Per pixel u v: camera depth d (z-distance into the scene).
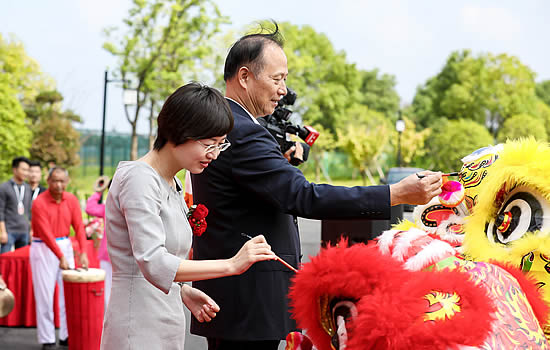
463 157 2.82
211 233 2.90
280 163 2.72
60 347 6.09
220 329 2.86
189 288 2.64
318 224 17.97
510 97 61.44
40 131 28.42
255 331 2.82
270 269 2.84
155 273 2.18
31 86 38.25
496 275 2.15
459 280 1.94
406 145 45.25
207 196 2.88
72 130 28.78
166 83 30.97
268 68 2.96
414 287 1.91
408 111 76.50
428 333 1.77
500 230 2.44
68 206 6.28
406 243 2.22
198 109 2.30
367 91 79.44
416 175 2.48
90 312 5.49
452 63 66.81
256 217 2.84
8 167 28.84
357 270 1.95
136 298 2.33
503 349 1.89
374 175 57.72
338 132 49.41
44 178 18.64
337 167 60.91
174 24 30.73
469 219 2.55
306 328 2.14
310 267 2.07
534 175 2.30
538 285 2.29
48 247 6.01
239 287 2.84
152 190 2.29
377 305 1.83
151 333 2.33
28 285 6.88
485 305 1.89
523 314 2.07
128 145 44.97
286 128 3.54
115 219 2.36
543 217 2.29
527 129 56.41
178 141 2.32
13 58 37.31
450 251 2.19
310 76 57.59
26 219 8.64
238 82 3.00
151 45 31.08
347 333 1.93
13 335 6.54
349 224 6.68
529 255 2.29
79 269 5.72
